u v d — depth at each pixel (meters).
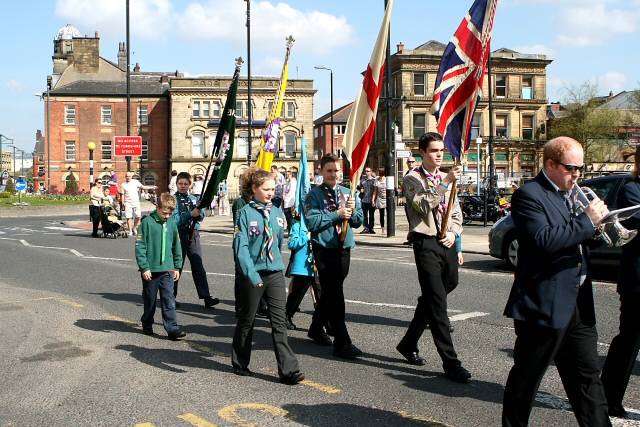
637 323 4.54
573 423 4.55
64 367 6.05
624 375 4.59
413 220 5.81
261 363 6.21
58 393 5.28
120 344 6.95
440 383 5.50
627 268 4.59
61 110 67.62
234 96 9.01
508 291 9.90
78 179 67.69
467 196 25.95
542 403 4.99
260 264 5.57
